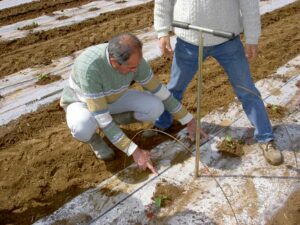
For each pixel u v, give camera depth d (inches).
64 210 124.9
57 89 189.9
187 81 141.3
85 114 129.1
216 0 115.7
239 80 131.9
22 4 299.4
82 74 116.9
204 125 159.8
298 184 130.7
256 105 135.5
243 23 120.3
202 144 149.5
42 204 127.6
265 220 119.0
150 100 137.5
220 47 125.9
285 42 224.8
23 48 231.3
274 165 138.3
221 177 134.5
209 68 203.8
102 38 240.1
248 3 115.4
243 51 129.6
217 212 122.0
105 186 133.2
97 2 303.1
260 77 191.0
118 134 122.9
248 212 121.6
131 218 121.3
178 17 123.3
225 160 141.8
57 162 144.3
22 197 130.0
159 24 129.8
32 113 173.5
